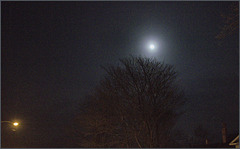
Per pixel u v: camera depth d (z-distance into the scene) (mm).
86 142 24203
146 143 21312
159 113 21625
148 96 21812
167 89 22109
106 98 22734
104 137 23375
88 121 23641
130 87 22062
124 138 22094
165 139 22062
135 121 21703
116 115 22266
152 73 22188
